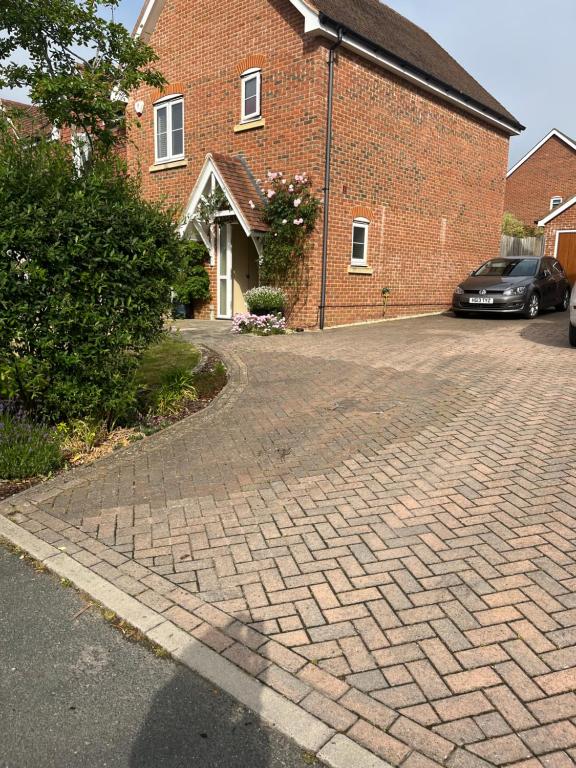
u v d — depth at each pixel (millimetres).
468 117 16625
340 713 2467
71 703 2570
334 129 12469
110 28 9945
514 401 6637
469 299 14367
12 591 3416
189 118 15164
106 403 5828
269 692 2592
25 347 5395
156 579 3443
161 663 2820
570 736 2318
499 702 2492
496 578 3332
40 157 5480
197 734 2402
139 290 5758
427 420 6121
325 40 12023
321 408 6676
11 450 5031
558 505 4137
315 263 12531
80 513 4320
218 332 12461
